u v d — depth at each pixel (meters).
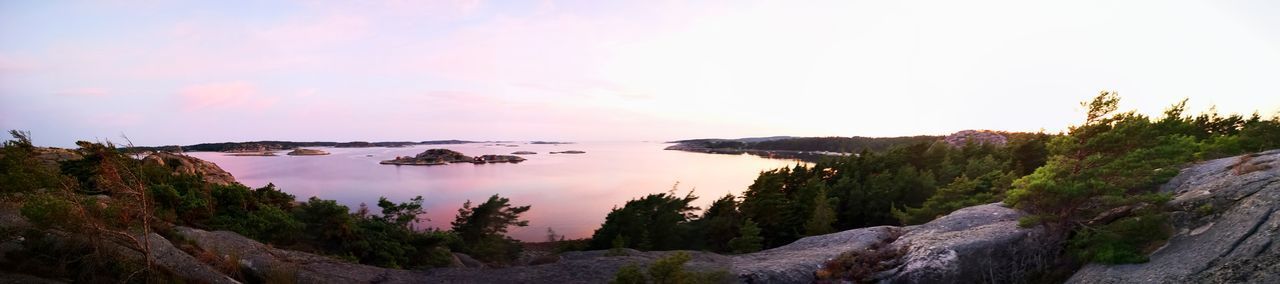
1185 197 14.55
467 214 27.81
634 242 30.30
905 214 29.89
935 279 14.41
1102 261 12.49
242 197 21.28
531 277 16.39
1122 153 14.09
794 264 17.20
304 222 19.56
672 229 32.19
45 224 9.53
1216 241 10.91
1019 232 15.39
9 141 12.30
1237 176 14.95
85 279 9.59
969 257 14.72
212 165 42.62
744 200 40.50
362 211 23.89
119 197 10.85
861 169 47.66
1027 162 41.94
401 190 106.81
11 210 12.37
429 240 21.11
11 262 9.57
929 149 50.88
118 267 10.16
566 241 41.91
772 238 35.84
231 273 12.96
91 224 9.76
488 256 25.31
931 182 37.06
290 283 12.85
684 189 111.06
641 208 34.16
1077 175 13.73
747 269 16.52
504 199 28.11
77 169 17.55
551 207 82.25
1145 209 14.08
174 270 11.39
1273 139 25.34
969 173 39.97
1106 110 14.17
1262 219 10.80
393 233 21.09
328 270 14.86
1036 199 14.50
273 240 18.92
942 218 20.73
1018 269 14.47
